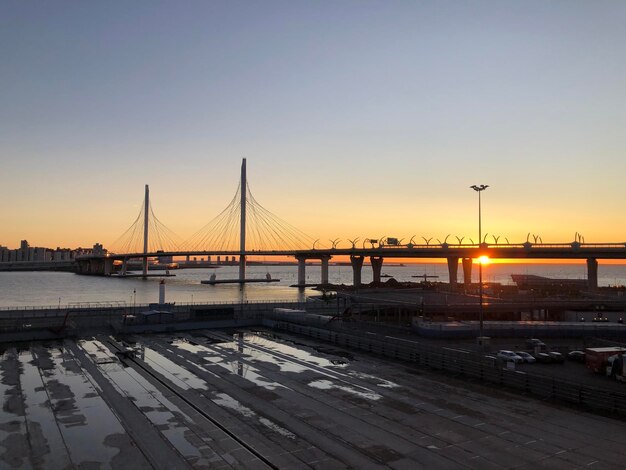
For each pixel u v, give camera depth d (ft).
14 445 101.24
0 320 243.60
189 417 118.52
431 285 615.16
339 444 101.19
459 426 111.14
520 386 140.46
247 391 140.97
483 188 238.07
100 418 117.70
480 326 208.13
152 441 103.14
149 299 619.26
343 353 199.11
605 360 152.46
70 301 585.22
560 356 172.04
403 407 125.08
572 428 109.19
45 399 133.08
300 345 218.59
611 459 93.15
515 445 100.01
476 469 89.35
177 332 258.37
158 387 145.38
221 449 98.99
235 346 215.51
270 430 109.29
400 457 94.68
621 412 116.98
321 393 138.62
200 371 165.89
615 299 331.36
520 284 615.98
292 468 90.07
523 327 225.76
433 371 164.96
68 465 91.81
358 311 320.29
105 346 212.64
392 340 212.84
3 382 150.61
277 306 336.90
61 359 184.44
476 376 154.10
